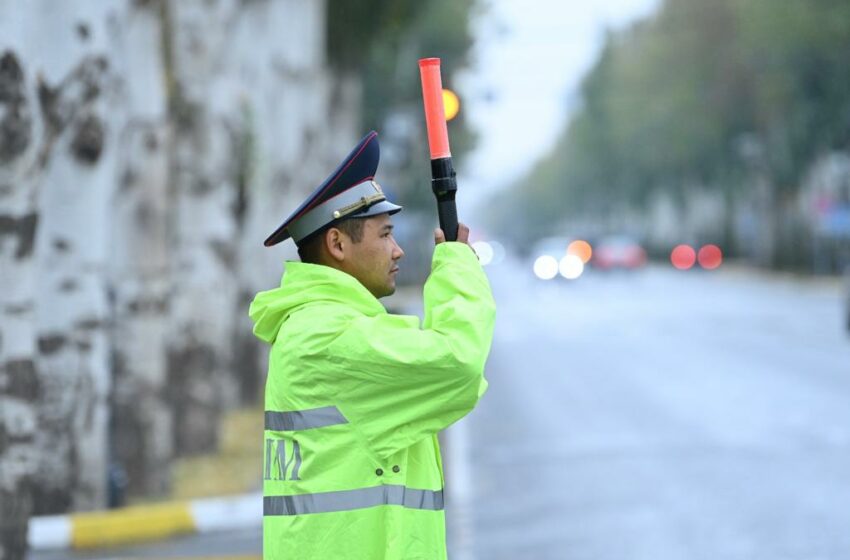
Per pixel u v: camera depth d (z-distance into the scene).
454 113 36.31
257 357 54.12
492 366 70.25
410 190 138.88
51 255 30.09
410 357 9.11
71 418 30.77
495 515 31.41
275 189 58.38
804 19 139.00
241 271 52.69
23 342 21.70
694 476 35.22
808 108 151.38
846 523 28.55
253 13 53.84
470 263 9.60
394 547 9.23
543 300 138.38
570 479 35.81
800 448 38.81
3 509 21.28
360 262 9.88
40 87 22.62
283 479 9.49
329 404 9.32
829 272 161.50
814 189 171.38
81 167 29.36
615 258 194.50
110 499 32.16
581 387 58.78
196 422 41.97
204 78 42.56
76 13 27.62
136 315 35.09
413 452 9.59
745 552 26.25
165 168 35.47
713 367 64.06
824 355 67.56
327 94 83.38
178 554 28.86
